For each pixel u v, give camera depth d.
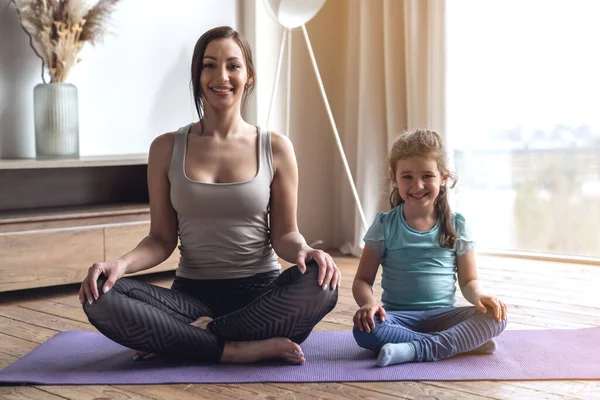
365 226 3.80
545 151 3.75
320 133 4.29
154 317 1.93
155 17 3.70
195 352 1.98
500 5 3.81
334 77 4.32
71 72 3.43
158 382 1.87
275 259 2.17
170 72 3.77
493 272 3.45
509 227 3.88
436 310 2.13
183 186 2.06
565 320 2.53
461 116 3.96
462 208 4.00
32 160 3.05
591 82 3.60
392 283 2.19
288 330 1.99
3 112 3.26
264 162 2.11
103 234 3.17
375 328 2.02
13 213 3.10
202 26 3.86
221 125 2.12
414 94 3.90
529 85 3.76
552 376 1.89
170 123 3.79
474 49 3.90
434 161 2.14
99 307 1.90
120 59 3.59
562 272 3.43
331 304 1.98
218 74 2.06
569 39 3.64
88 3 3.39
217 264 2.08
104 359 2.08
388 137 4.02
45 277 3.02
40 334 2.41
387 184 4.04
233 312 2.00
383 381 1.87
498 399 1.74
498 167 3.88
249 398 1.76
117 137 3.60
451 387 1.82
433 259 2.16
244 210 2.06
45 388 1.85
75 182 3.51
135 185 3.70
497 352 2.11
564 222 3.73
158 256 2.10
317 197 4.29
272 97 3.70
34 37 3.19
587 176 3.65
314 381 1.87
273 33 4.02
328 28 4.29
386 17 3.96
